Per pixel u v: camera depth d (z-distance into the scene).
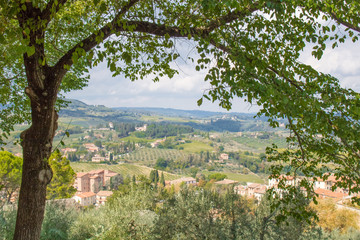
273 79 2.99
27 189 3.32
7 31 2.48
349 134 3.27
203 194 6.90
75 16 3.76
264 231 6.27
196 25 3.57
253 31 3.57
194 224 6.23
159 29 3.74
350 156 4.30
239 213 6.62
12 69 6.47
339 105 3.28
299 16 3.97
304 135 4.77
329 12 3.77
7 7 2.56
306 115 2.98
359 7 3.77
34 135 3.38
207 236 5.98
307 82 3.38
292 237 6.30
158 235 6.42
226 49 3.27
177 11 4.16
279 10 2.89
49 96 3.37
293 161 5.14
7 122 7.17
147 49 5.05
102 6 3.12
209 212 6.71
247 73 2.88
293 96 2.95
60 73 3.44
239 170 166.88
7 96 6.38
